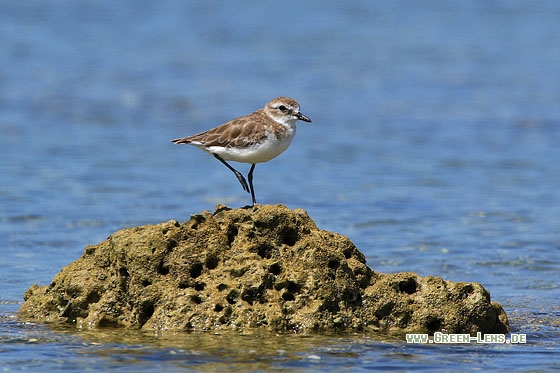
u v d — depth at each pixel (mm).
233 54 43594
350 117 33438
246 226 11961
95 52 43406
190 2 55531
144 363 10336
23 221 19625
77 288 12156
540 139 30484
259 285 11625
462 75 40188
